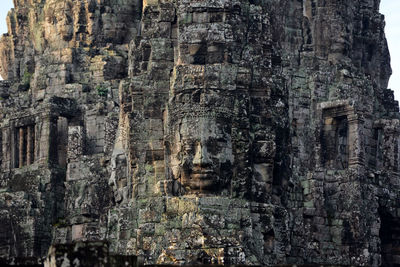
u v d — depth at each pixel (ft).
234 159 294.46
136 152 304.71
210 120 293.02
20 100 367.66
